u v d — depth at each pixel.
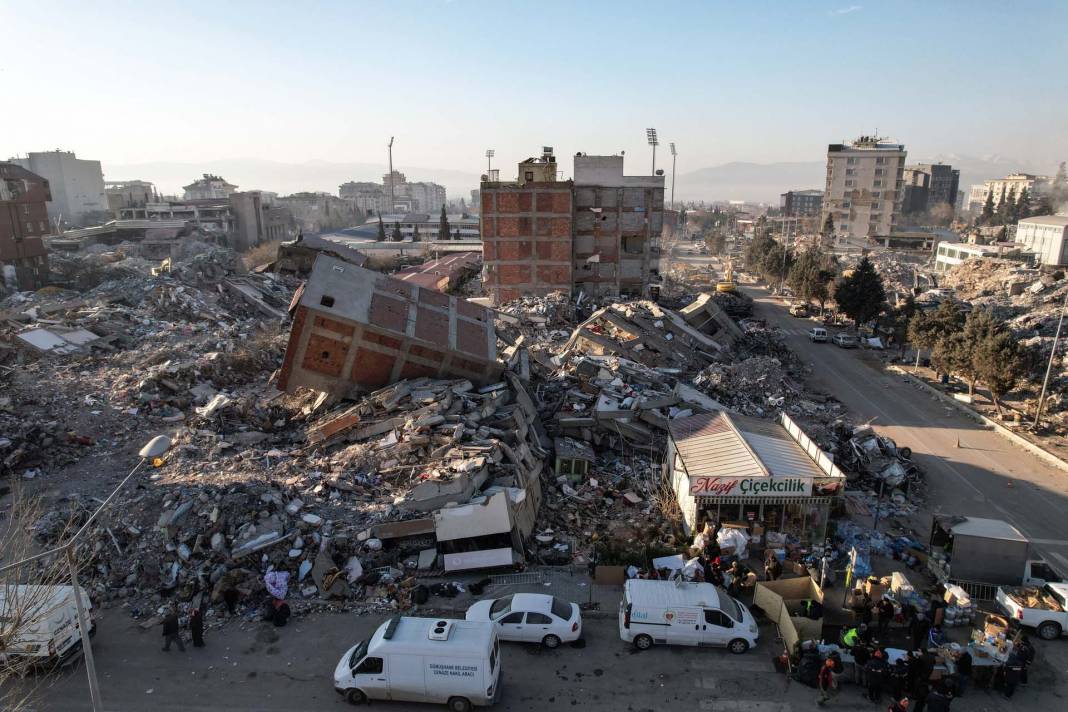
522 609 20.86
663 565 24.16
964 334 47.59
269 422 35.53
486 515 24.36
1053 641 21.64
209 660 19.95
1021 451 38.69
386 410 32.28
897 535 28.44
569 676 19.55
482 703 17.91
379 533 24.28
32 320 48.81
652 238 80.25
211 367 42.75
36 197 86.69
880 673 18.44
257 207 169.75
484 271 75.88
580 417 35.56
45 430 32.66
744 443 28.89
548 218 74.06
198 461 30.12
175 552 23.58
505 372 38.06
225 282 64.44
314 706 18.30
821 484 25.70
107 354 45.38
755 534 25.94
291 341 34.59
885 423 43.47
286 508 25.33
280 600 22.14
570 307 68.44
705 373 48.56
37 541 23.91
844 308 71.00
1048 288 78.75
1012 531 23.70
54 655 18.95
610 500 30.27
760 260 118.44
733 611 20.98
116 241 142.00
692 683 19.28
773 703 18.52
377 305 36.25
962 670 19.33
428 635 18.25
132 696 18.55
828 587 24.03
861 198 178.38
